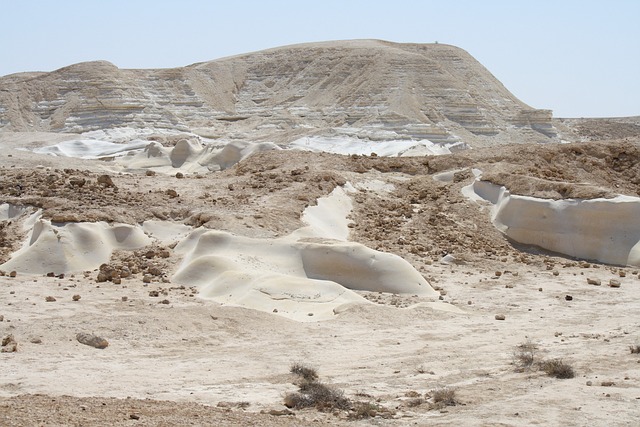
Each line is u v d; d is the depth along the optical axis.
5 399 14.45
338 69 117.38
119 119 102.12
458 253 35.34
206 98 118.38
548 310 27.34
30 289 26.58
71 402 14.05
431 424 14.16
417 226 38.22
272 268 29.17
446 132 93.62
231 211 34.16
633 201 36.88
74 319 22.08
